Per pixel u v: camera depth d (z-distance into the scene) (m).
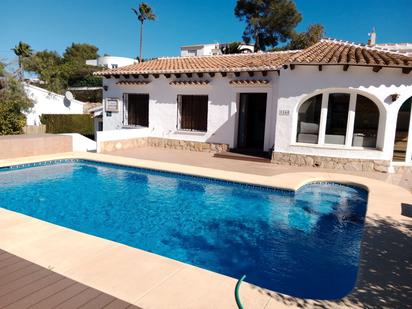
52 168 13.21
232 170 12.30
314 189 11.08
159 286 4.31
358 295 4.20
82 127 28.42
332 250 6.82
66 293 4.04
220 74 16.38
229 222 8.27
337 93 13.28
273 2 50.09
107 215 8.60
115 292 4.12
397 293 4.27
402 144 13.94
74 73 53.00
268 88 15.30
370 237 6.16
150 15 45.19
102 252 5.29
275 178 11.08
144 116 19.75
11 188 10.75
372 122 13.23
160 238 7.29
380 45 21.77
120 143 16.91
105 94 20.66
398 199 8.93
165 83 18.19
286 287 5.43
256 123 17.91
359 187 10.71
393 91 12.39
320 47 15.70
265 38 51.91
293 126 13.62
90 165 13.82
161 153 16.17
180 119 18.30
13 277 4.40
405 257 5.34
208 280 4.51
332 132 13.62
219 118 16.70
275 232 7.69
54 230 6.21
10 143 13.23
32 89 26.72
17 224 6.50
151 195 10.27
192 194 10.38
